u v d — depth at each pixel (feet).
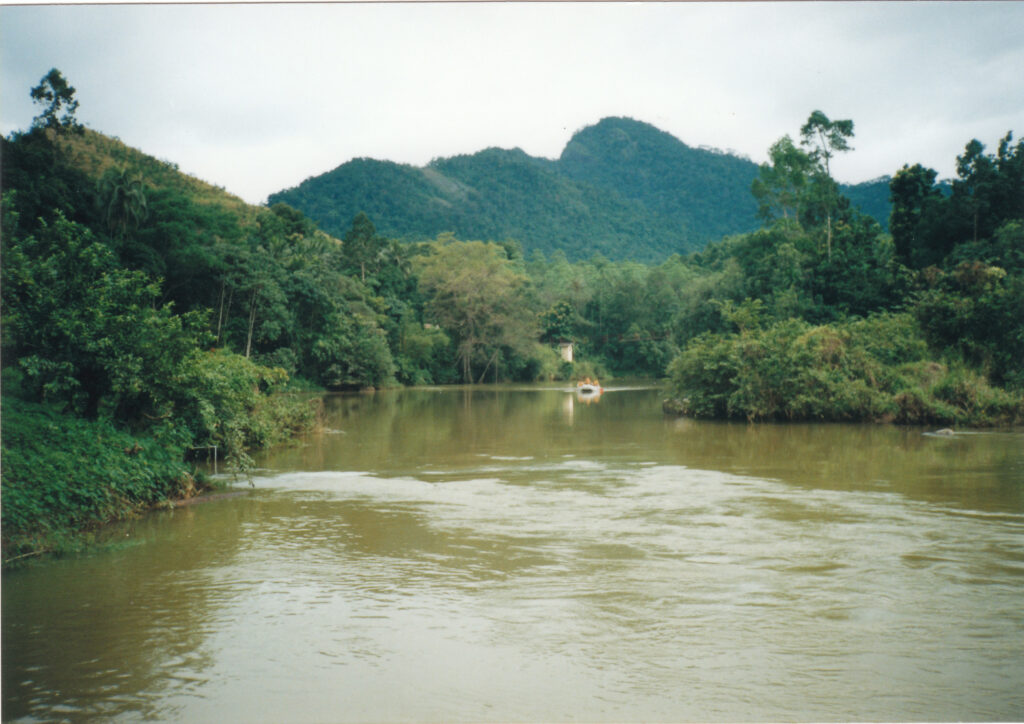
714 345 103.96
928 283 109.70
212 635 21.38
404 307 254.47
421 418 104.37
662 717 16.44
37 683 18.28
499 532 33.76
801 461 56.85
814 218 210.38
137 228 137.59
